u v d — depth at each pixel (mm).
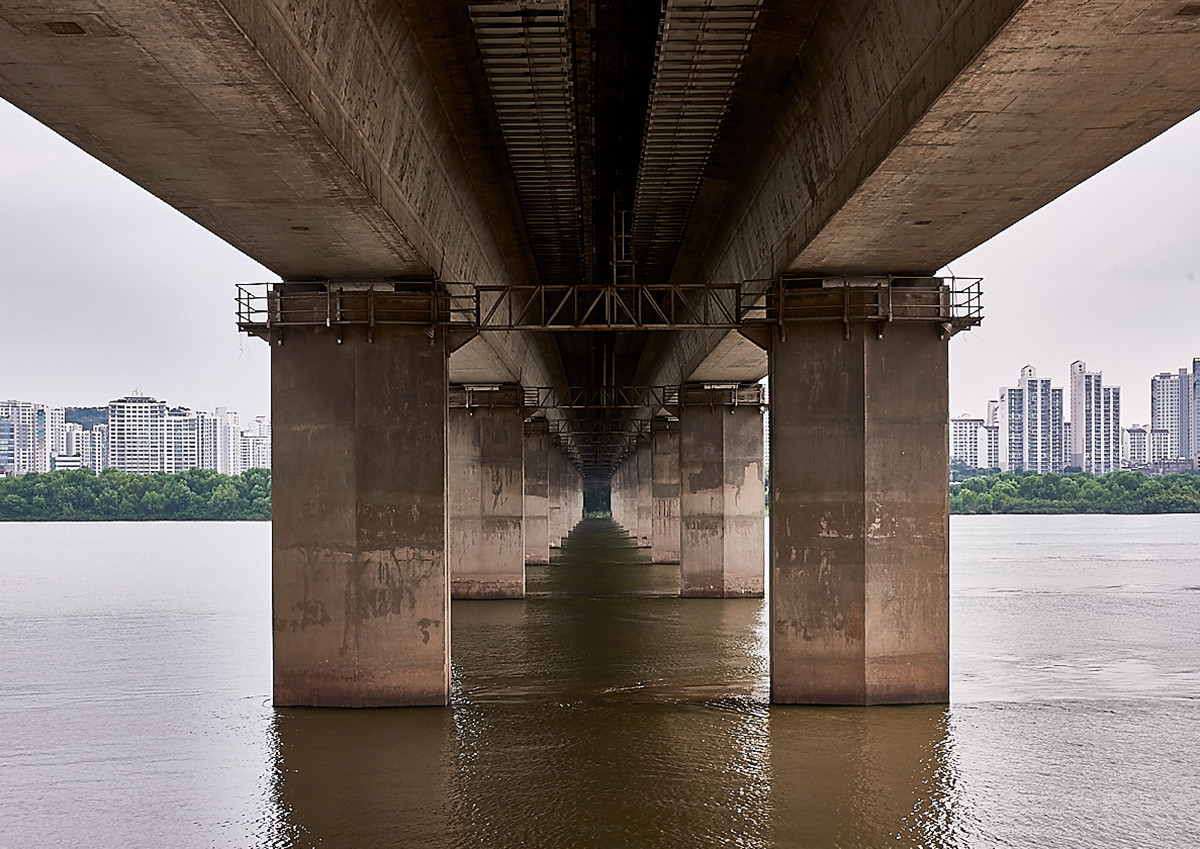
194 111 15969
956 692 31594
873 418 28516
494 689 31438
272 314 28578
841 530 28516
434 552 28438
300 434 28438
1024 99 15883
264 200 20891
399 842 18766
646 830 19266
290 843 18812
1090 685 32938
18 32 13109
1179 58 14336
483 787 21844
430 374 28516
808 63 22078
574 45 22578
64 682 34594
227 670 36344
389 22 19641
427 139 24703
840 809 20438
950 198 21406
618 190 34094
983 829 19422
